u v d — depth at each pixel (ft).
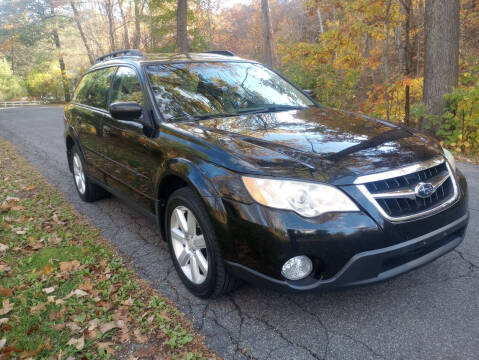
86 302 9.47
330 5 37.96
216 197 8.22
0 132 42.24
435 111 26.78
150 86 11.59
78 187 17.29
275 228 7.47
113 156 12.99
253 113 11.47
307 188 7.54
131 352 7.84
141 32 107.24
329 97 42.91
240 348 7.88
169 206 9.93
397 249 7.72
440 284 9.63
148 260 11.59
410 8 37.37
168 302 9.44
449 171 9.12
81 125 15.61
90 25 121.19
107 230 13.82
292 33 108.27
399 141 9.21
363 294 9.40
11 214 15.17
